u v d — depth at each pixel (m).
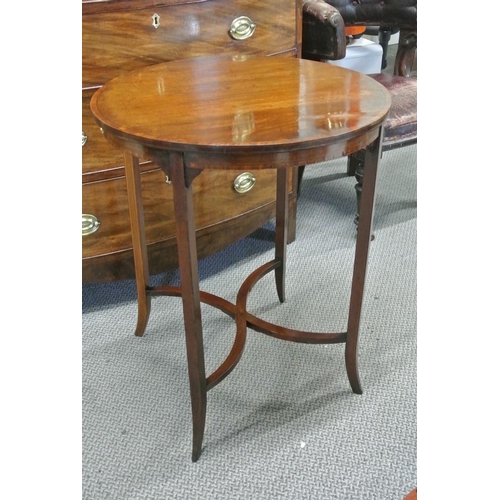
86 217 1.47
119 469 1.16
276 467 1.15
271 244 1.96
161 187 1.55
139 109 1.01
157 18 1.36
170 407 1.31
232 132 0.91
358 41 2.91
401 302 1.64
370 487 1.11
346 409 1.29
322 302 1.64
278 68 1.26
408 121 1.77
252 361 1.43
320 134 0.90
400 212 2.12
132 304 1.67
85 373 1.41
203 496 1.10
